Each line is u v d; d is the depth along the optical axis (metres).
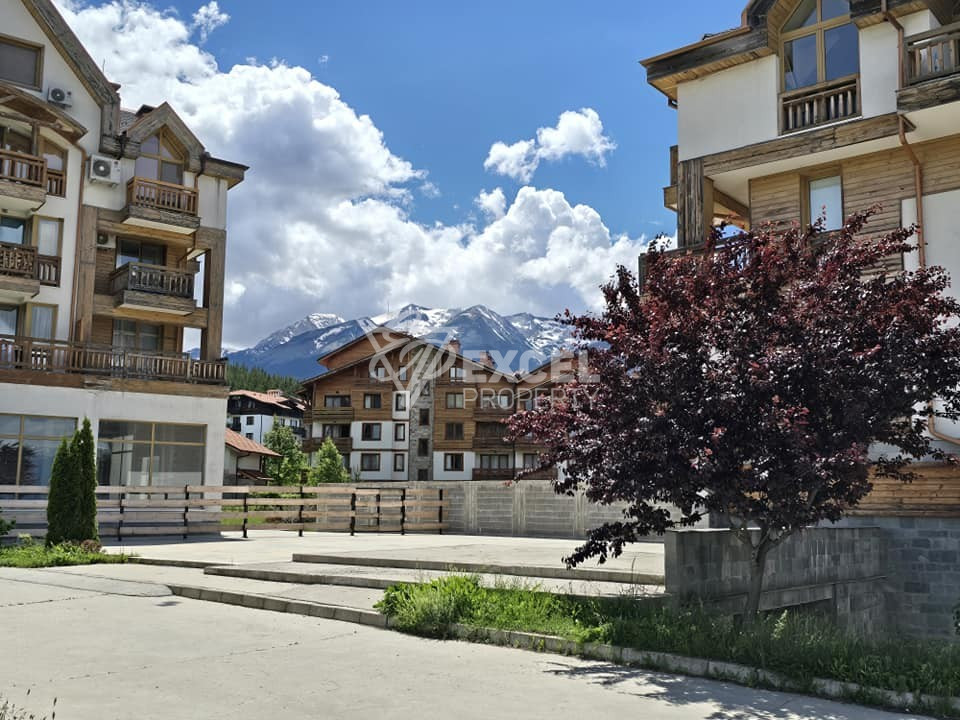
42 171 26.05
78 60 27.45
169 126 29.14
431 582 10.38
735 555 11.12
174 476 27.25
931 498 16.30
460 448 64.12
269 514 24.94
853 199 18.53
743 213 21.97
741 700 6.96
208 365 28.38
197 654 8.20
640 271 17.78
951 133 17.30
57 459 18.52
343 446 65.81
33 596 11.80
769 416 8.51
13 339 25.22
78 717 5.95
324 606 10.52
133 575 14.09
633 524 9.97
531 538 22.81
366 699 6.61
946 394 9.12
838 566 14.52
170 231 28.98
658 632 8.45
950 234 17.16
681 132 20.58
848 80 18.27
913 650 8.27
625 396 9.24
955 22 17.02
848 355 8.73
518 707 6.50
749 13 19.45
